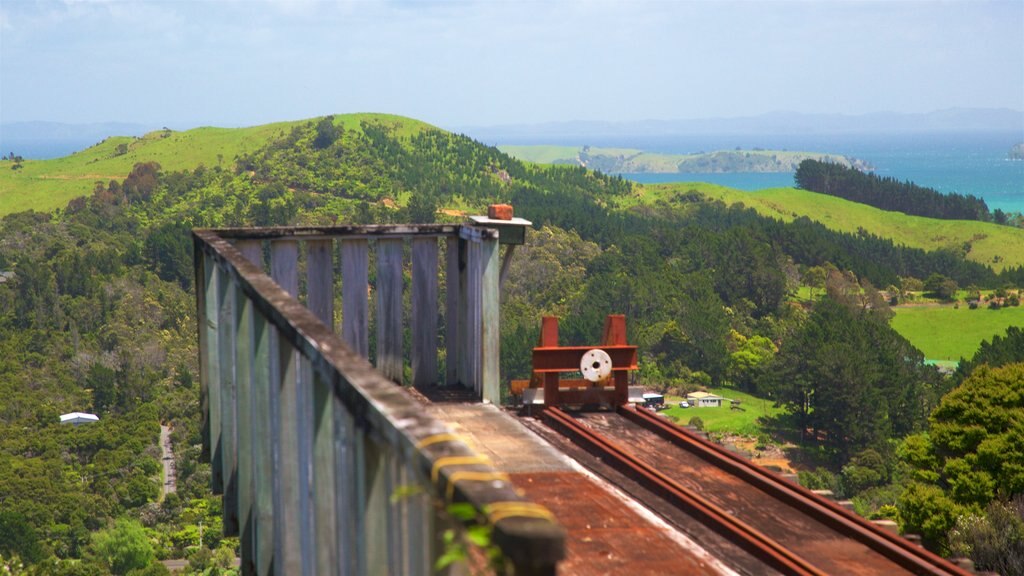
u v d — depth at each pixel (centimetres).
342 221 17462
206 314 450
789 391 10031
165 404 10300
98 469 8669
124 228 17275
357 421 190
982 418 2447
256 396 310
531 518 123
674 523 440
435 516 154
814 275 15100
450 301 623
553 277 13238
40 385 10381
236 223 17425
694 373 11662
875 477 8731
